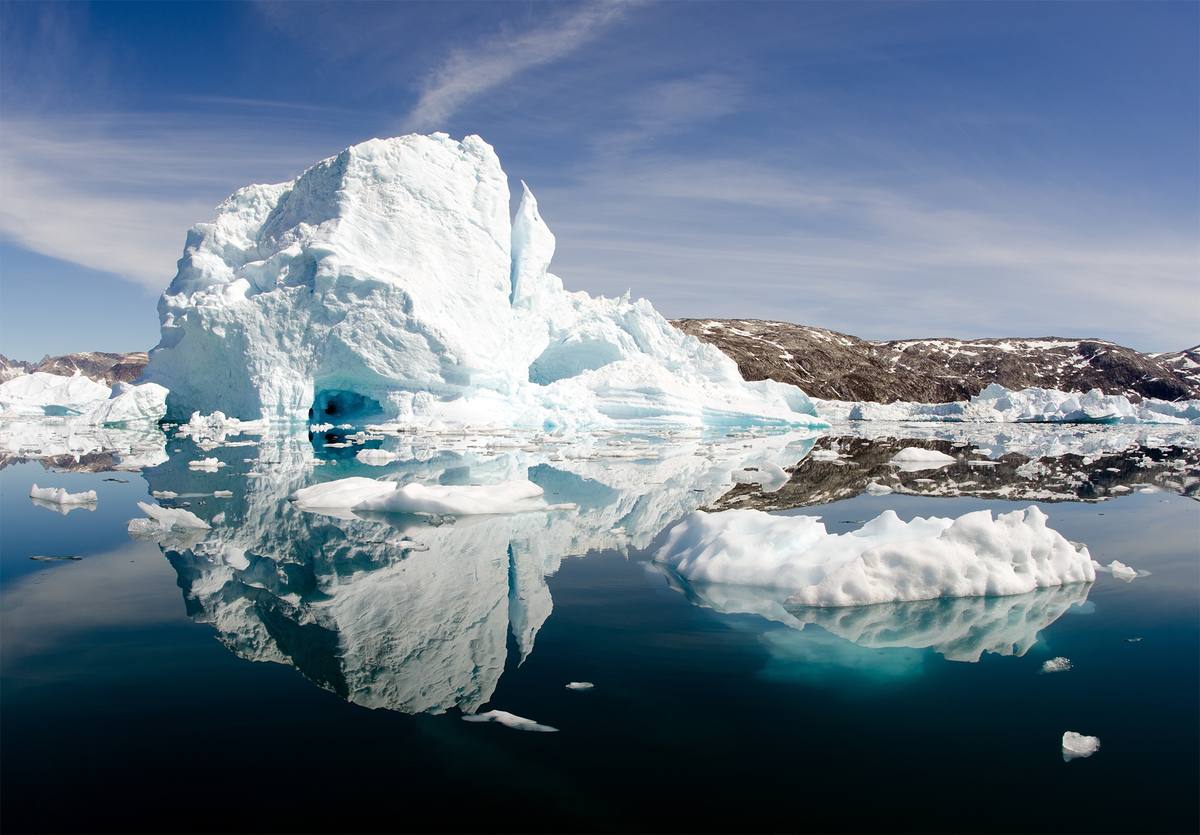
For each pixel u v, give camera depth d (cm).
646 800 259
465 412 2425
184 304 2520
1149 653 411
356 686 358
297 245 2364
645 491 1049
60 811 249
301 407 2309
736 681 367
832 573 509
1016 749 301
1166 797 265
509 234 2802
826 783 273
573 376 3641
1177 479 1348
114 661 387
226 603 489
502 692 350
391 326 2308
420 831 239
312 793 261
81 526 747
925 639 430
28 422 2695
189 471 1223
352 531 725
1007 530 557
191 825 241
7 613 466
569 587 538
